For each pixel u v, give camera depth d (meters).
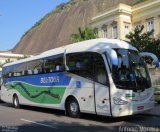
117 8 44.12
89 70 14.37
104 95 13.37
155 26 40.88
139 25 43.50
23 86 20.72
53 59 17.30
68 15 94.56
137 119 14.18
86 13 84.81
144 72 14.12
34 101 19.27
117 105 12.89
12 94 22.41
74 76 15.35
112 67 13.20
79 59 15.11
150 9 41.75
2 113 18.47
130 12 44.75
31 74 19.66
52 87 17.22
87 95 14.38
